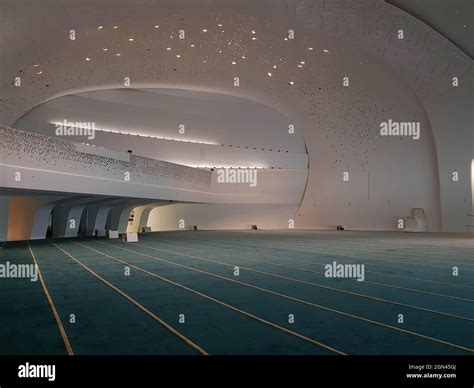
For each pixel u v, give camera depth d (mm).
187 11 20203
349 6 19812
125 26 20547
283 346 4035
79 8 16875
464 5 19266
